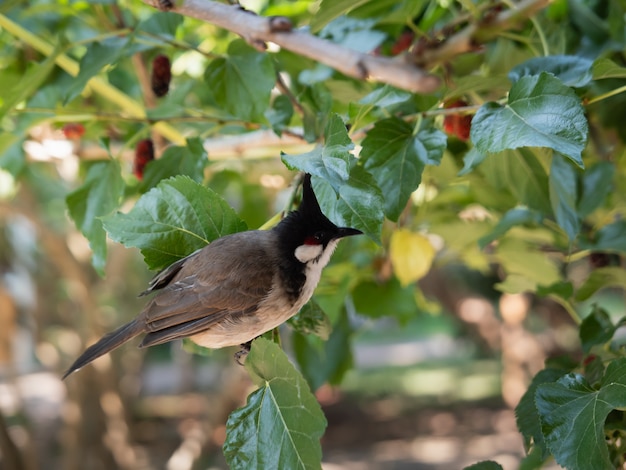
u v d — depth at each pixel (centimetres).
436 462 1126
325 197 228
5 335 858
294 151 374
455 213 381
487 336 891
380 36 316
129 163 456
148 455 1124
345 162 200
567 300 309
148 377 1617
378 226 222
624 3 326
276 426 225
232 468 224
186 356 1359
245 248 250
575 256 340
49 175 604
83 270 776
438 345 1858
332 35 329
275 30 182
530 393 257
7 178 552
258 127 317
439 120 294
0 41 407
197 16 203
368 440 1247
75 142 409
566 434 213
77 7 373
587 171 312
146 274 1047
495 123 221
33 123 336
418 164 250
